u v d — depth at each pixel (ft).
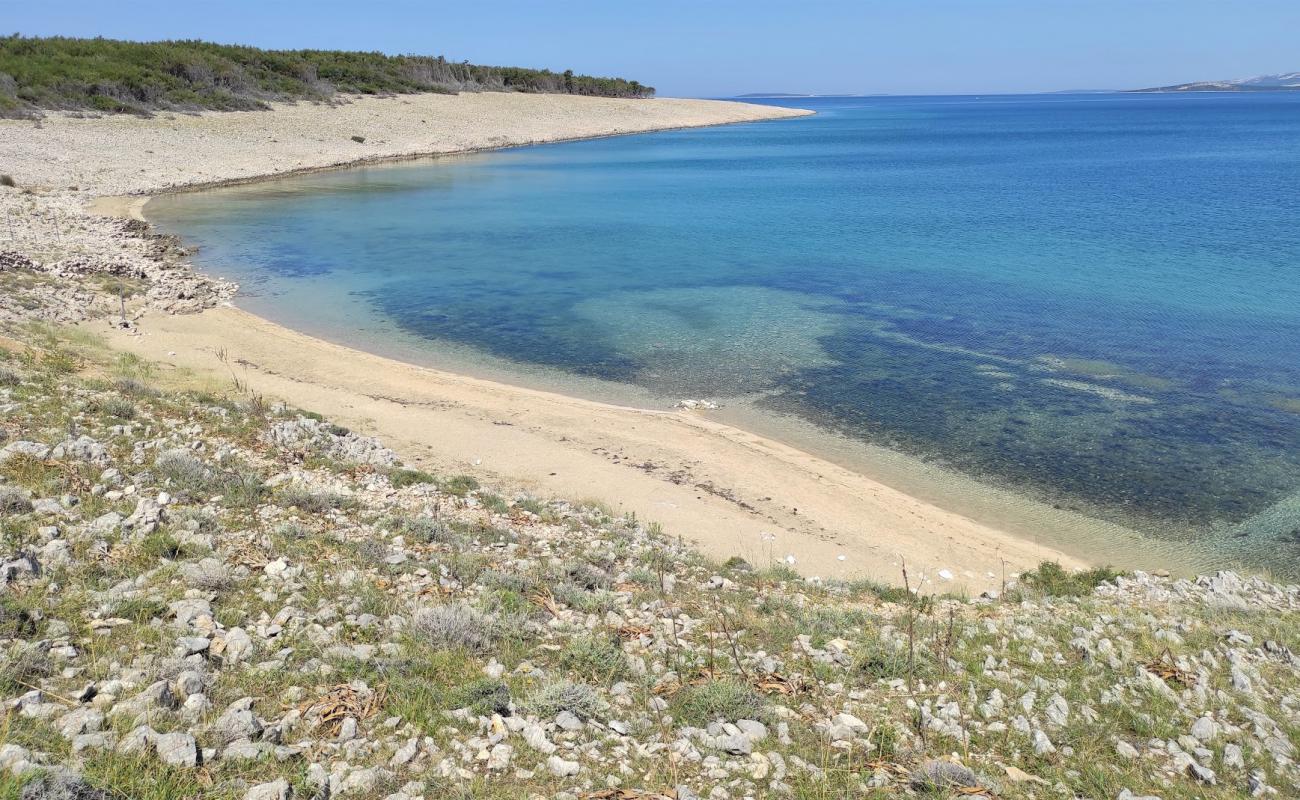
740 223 170.09
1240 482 59.11
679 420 68.80
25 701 19.02
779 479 58.08
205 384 64.03
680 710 23.81
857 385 78.02
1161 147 375.66
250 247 136.05
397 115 325.83
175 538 30.63
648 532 46.57
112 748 17.61
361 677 23.06
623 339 92.17
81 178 177.99
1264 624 36.96
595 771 20.26
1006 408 72.38
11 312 72.69
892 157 327.26
